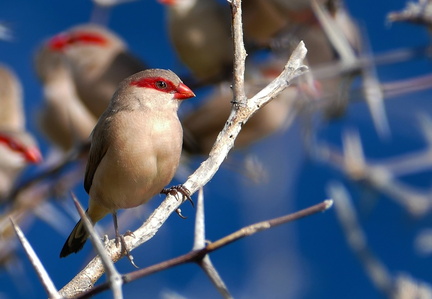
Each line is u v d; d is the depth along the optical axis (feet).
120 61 42.86
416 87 33.55
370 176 36.86
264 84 37.01
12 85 46.24
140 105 24.48
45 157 49.78
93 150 24.94
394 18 30.40
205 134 38.42
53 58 47.11
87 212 26.12
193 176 19.70
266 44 39.58
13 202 37.04
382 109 33.86
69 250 24.32
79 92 42.78
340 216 29.99
